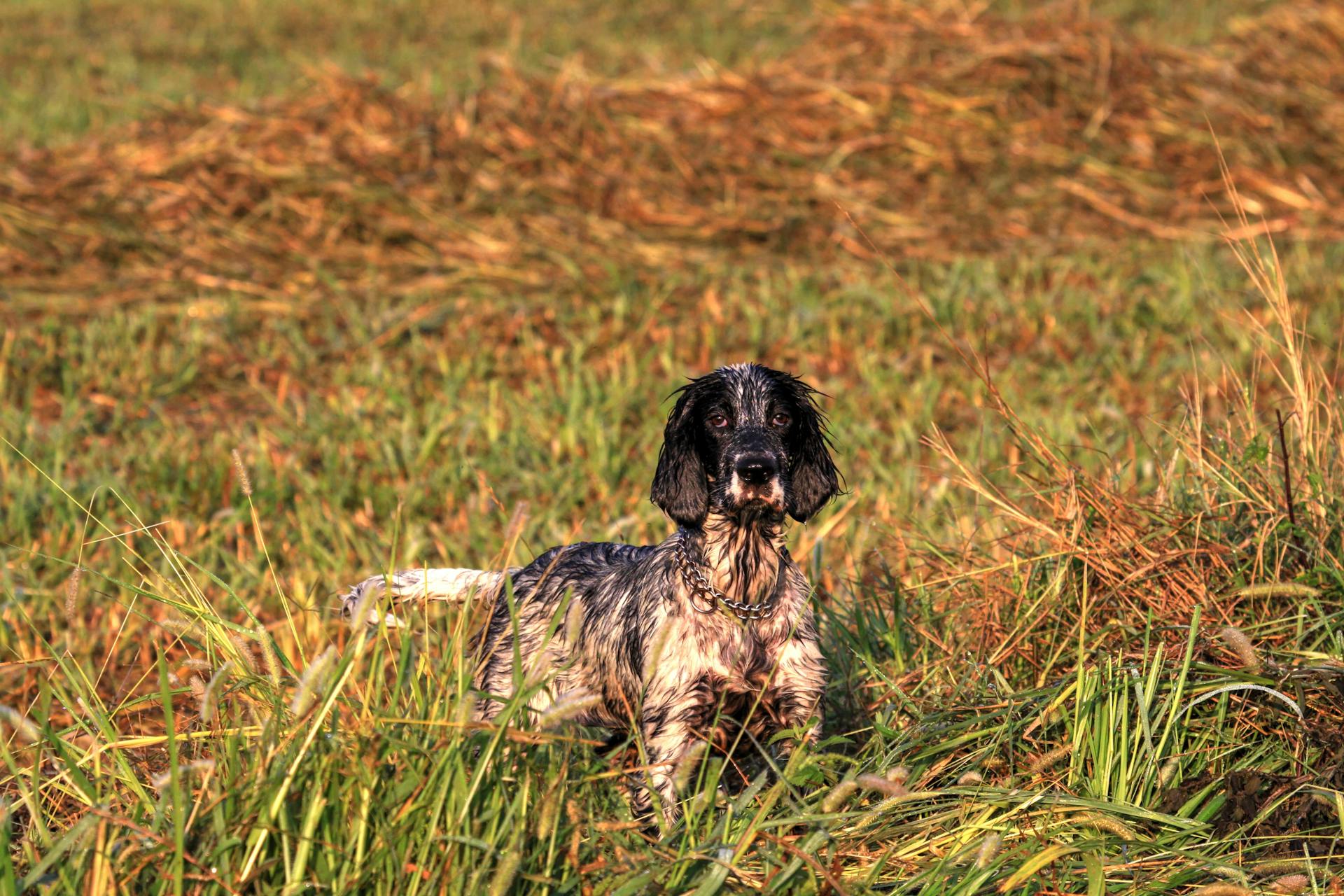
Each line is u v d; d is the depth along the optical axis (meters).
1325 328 15.04
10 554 10.40
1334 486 7.76
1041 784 6.41
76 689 5.84
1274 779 6.23
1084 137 22.69
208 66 39.12
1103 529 7.89
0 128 28.89
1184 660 6.67
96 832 4.80
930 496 10.88
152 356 15.99
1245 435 8.45
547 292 18.00
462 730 5.06
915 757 6.60
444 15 46.72
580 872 5.08
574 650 7.34
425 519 11.22
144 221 19.77
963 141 22.52
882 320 16.28
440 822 4.97
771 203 21.02
